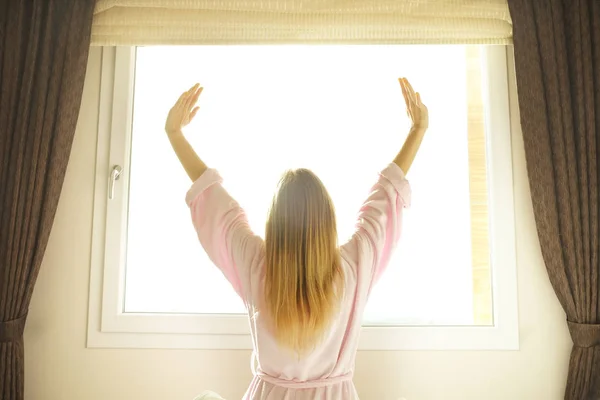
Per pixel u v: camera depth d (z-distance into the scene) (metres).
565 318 1.51
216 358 1.49
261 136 1.61
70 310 1.49
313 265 1.10
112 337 1.48
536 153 1.45
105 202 1.53
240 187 1.59
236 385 1.48
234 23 1.50
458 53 1.65
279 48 1.64
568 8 1.48
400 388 1.49
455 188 1.62
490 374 1.49
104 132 1.55
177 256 1.58
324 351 1.13
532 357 1.50
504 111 1.58
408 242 1.60
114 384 1.47
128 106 1.57
